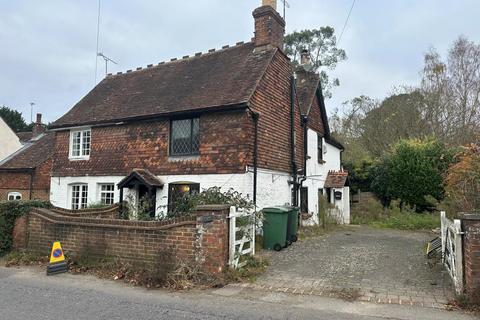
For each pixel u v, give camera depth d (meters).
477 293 5.91
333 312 5.77
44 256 9.48
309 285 7.29
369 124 31.88
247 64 14.43
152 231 8.16
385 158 20.52
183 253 7.81
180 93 14.49
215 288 7.12
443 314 5.65
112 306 5.99
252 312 5.75
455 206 11.23
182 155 13.34
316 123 19.30
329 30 34.28
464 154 11.27
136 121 14.48
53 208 10.83
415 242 12.21
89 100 17.80
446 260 8.20
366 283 7.37
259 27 14.99
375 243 11.98
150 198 12.97
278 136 14.57
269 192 13.55
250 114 12.42
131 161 14.49
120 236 8.50
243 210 9.47
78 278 7.91
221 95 12.97
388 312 5.76
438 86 27.67
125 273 7.93
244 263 8.50
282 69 15.43
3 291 6.88
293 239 12.11
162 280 7.31
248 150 12.16
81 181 15.83
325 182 20.27
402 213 17.94
